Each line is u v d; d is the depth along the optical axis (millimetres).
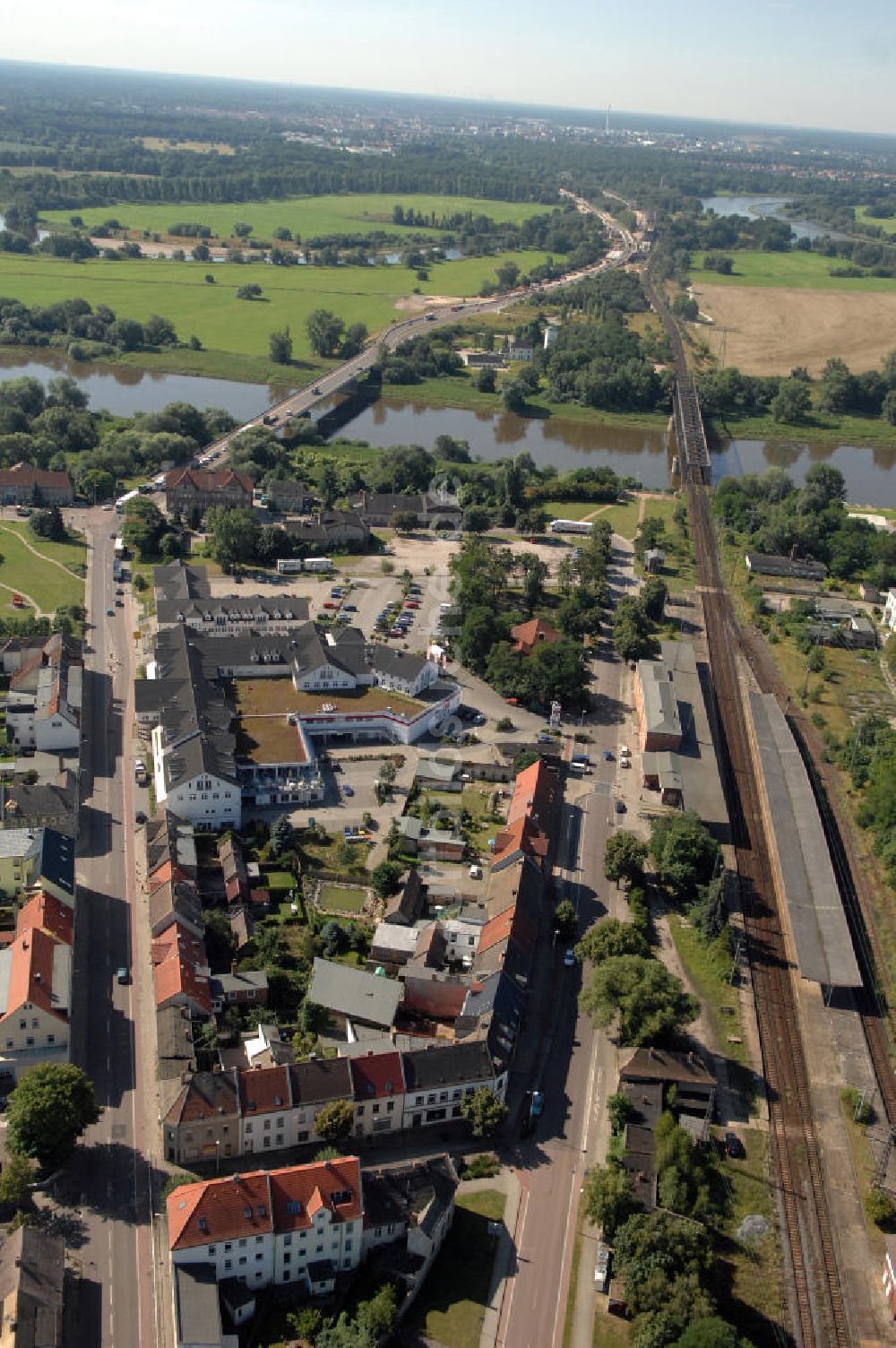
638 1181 160125
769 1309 147125
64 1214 151125
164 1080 168125
